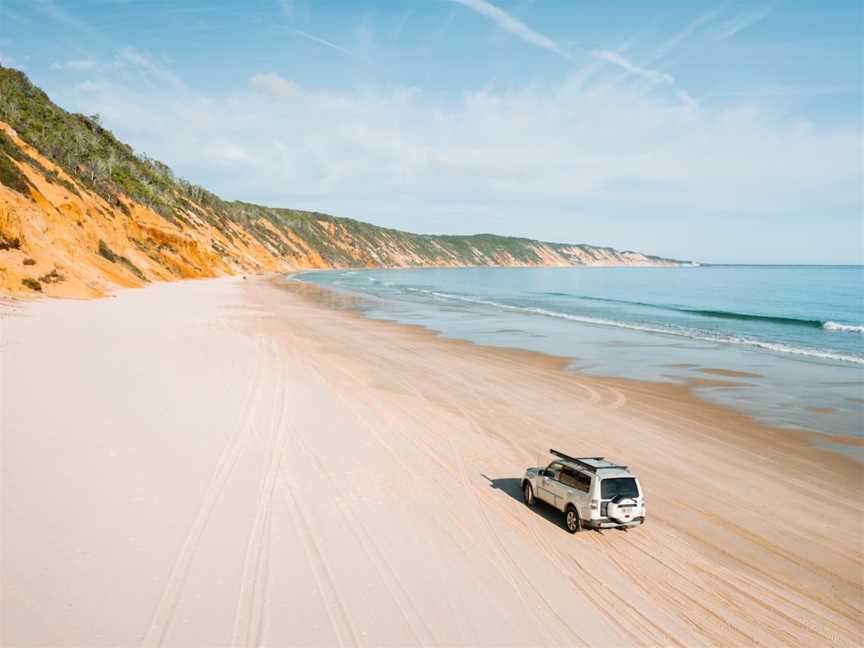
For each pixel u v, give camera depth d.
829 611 10.77
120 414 18.56
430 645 8.89
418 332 47.78
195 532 11.81
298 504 13.59
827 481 17.47
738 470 18.20
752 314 67.81
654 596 10.93
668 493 16.17
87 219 69.06
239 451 16.64
